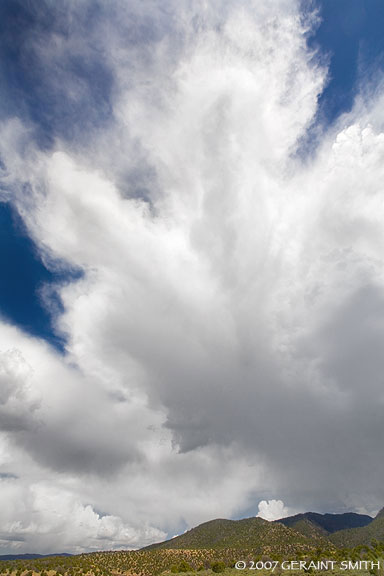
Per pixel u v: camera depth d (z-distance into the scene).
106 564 164.00
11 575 134.00
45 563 149.62
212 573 116.94
